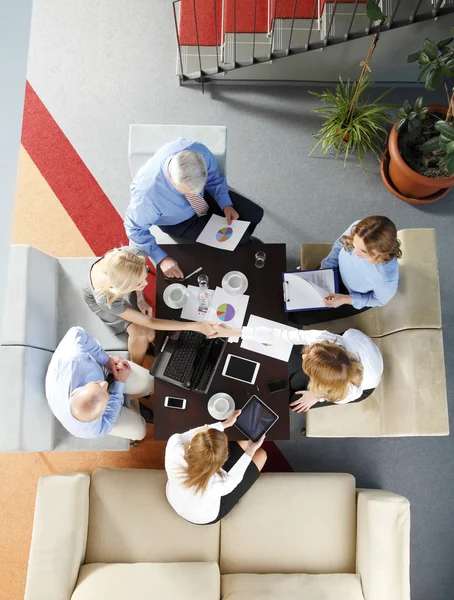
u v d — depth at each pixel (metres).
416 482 3.36
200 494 2.42
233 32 3.66
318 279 2.86
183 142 2.63
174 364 2.65
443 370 2.69
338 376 2.32
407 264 2.78
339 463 3.38
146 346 3.04
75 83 3.81
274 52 3.54
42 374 2.76
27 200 3.68
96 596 2.49
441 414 2.65
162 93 3.81
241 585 2.61
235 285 2.80
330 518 2.78
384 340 2.95
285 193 3.70
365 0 3.52
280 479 2.82
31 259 2.77
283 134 3.77
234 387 2.65
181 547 2.72
